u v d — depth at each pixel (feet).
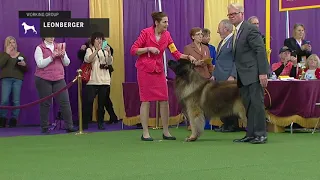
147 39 21.18
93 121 30.63
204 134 24.16
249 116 20.40
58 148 19.47
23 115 29.53
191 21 32.96
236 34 20.06
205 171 14.05
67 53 29.78
